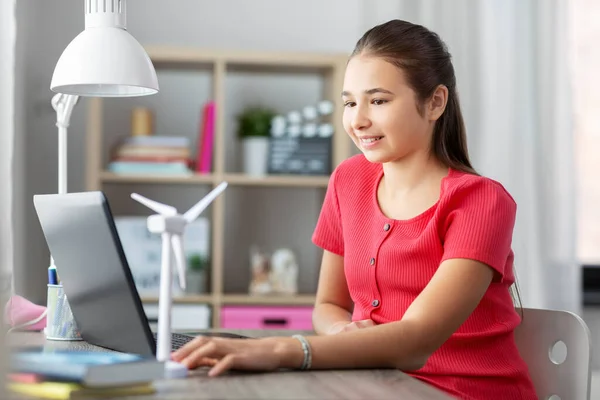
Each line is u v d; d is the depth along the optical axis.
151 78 1.62
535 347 1.71
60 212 1.33
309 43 3.81
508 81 3.68
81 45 1.59
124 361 1.10
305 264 3.82
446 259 1.50
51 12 3.60
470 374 1.57
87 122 3.62
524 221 3.64
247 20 3.78
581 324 1.62
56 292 1.59
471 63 3.68
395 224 1.67
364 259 1.72
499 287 1.65
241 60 3.45
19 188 3.29
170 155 3.43
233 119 3.79
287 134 3.55
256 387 1.13
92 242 1.28
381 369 1.32
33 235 3.49
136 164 3.39
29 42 3.46
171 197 3.72
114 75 1.58
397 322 1.38
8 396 1.06
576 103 3.84
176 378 1.19
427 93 1.62
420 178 1.68
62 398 1.05
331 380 1.20
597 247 3.84
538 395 1.69
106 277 1.29
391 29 1.63
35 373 1.09
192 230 3.42
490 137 3.67
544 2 3.67
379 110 1.59
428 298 1.43
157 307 3.29
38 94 3.56
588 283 3.81
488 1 3.68
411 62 1.59
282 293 3.53
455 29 3.67
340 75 3.50
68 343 1.54
